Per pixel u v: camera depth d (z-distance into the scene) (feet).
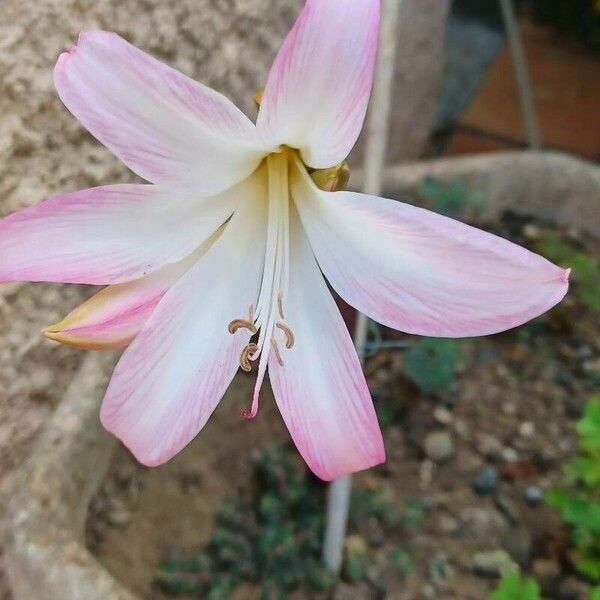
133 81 0.48
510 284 0.51
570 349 1.32
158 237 0.57
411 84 1.65
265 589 0.99
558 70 2.23
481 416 1.23
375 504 1.10
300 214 0.61
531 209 1.45
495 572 1.07
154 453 0.57
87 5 0.85
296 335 0.61
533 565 1.08
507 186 1.43
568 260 1.34
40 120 0.85
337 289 0.59
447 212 1.35
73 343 0.55
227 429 1.14
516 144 2.00
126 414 0.56
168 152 0.52
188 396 0.58
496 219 1.44
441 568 1.07
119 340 0.57
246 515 1.06
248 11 1.11
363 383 0.59
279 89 0.50
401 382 1.25
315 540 1.04
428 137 1.89
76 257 0.53
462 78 2.17
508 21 1.58
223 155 0.55
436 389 1.22
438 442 1.18
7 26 0.79
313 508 1.07
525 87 1.64
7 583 0.95
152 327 0.57
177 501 1.07
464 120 2.06
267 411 1.17
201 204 0.59
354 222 0.56
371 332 1.15
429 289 0.54
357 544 1.07
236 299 0.61
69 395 0.96
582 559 1.05
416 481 1.15
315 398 0.59
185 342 0.58
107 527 1.01
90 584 0.79
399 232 0.54
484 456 1.18
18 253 0.52
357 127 0.52
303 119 0.53
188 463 1.10
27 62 0.82
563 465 1.18
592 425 1.00
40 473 0.89
